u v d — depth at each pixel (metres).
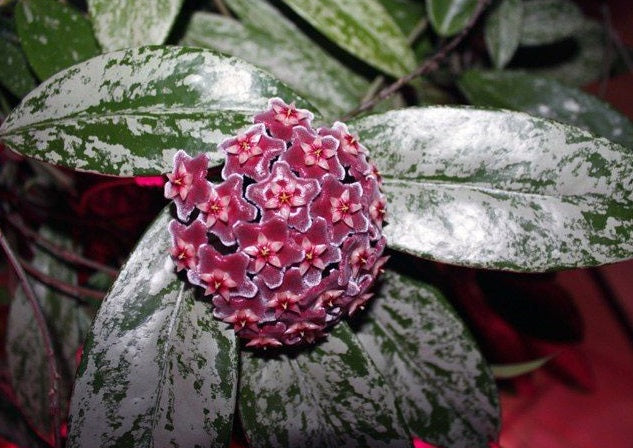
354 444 0.22
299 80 0.29
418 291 0.25
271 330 0.20
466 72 0.31
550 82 0.30
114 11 0.22
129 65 0.21
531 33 0.34
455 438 0.26
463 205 0.21
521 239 0.21
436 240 0.21
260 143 0.19
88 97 0.21
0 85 0.28
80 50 0.24
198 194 0.19
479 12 0.25
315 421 0.22
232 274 0.19
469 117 0.21
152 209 0.31
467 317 0.35
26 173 0.32
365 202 0.20
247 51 0.28
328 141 0.19
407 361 0.25
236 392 0.21
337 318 0.21
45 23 0.24
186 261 0.19
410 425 0.25
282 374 0.23
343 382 0.22
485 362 0.25
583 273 0.51
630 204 0.21
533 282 0.36
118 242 0.32
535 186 0.21
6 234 0.31
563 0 0.34
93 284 0.31
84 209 0.31
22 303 0.29
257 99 0.21
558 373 0.45
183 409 0.21
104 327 0.20
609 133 0.30
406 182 0.22
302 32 0.29
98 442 0.20
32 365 0.28
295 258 0.19
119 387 0.20
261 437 0.22
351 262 0.20
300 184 0.19
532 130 0.21
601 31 0.37
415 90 0.31
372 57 0.26
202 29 0.28
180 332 0.21
